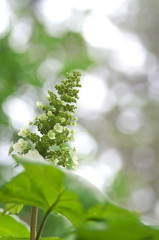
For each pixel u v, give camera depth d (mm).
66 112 2799
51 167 2135
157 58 41812
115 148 36906
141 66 41500
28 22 13641
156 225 2113
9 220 3537
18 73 11172
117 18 42375
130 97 40125
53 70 12398
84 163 12438
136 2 41844
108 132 36969
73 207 2375
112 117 38562
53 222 8133
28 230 3592
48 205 2422
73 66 12953
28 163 2070
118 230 1890
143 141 37312
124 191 15297
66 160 2723
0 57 11125
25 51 11633
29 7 14562
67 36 13492
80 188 1972
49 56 12703
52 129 2734
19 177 2281
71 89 2852
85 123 35500
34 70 11641
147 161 36781
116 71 40719
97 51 19672
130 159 36844
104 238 1931
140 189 33938
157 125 38344
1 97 10539
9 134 9953
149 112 39188
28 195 2396
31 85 11219
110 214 2123
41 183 2309
